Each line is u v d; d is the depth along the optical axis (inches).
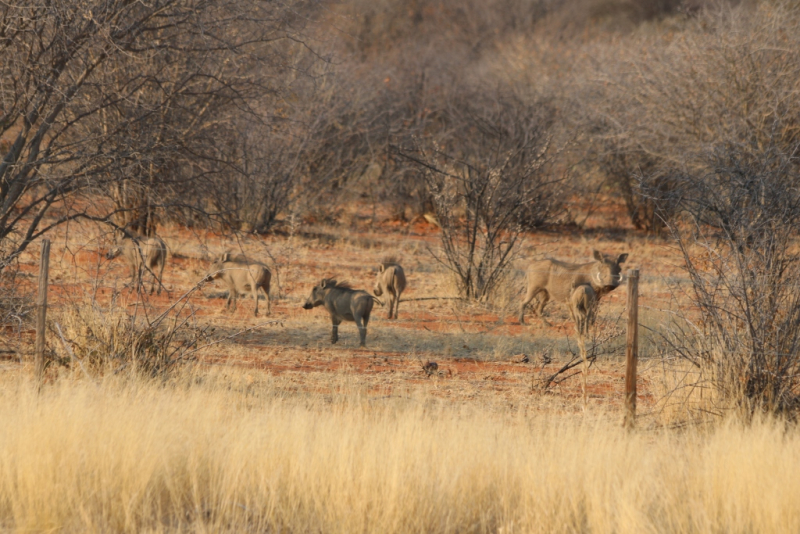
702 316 1237.1
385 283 2012.8
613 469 867.4
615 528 757.9
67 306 1521.9
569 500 808.9
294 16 1736.0
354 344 1722.4
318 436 922.1
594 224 4050.2
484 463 868.6
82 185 1517.0
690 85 3053.6
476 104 4254.4
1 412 970.1
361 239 3494.1
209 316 1909.4
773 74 2844.5
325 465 842.8
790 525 761.6
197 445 885.8
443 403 1248.2
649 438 1088.2
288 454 871.7
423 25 7677.2
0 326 1437.0
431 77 4751.5
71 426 889.5
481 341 1777.8
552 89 4106.8
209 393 1177.4
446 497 804.6
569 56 5064.0
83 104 1593.3
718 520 789.9
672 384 1219.2
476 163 3070.9
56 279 2071.9
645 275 2672.2
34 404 965.2
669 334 1315.2
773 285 1148.5
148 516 758.5
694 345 1249.4
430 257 3006.9
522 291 2253.9
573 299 1745.8
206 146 1625.2
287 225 3511.3
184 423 956.6
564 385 1417.3
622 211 4330.7
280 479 834.8
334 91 3644.2
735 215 1179.9
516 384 1413.6
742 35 3004.4
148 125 1555.1
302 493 810.2
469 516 794.8
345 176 3929.6
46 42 1487.5
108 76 1601.9
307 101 3324.3
